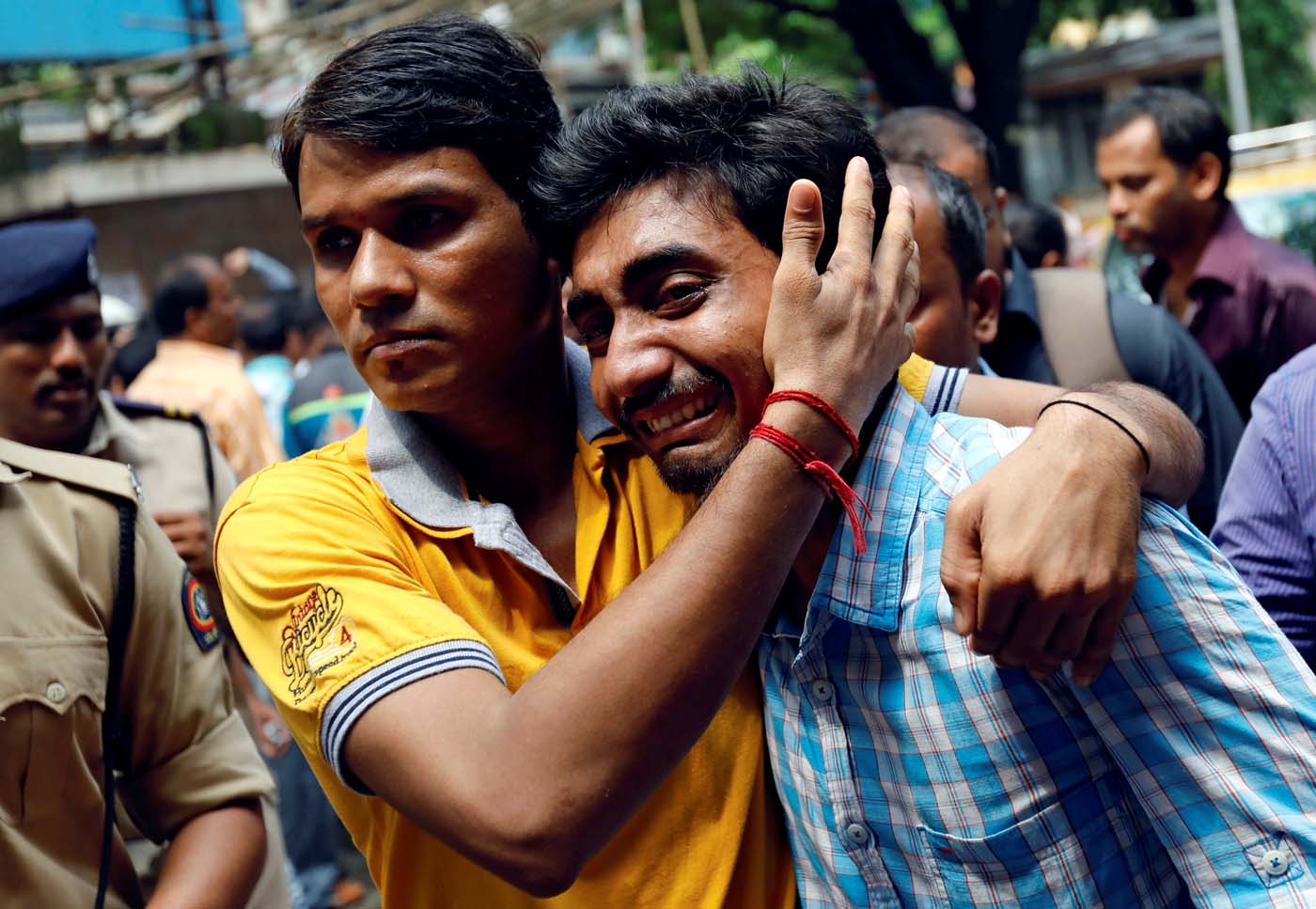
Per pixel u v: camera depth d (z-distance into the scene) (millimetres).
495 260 1301
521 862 1113
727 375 1227
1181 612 1185
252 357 5484
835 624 1314
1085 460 1175
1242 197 6266
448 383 1302
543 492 1426
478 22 1345
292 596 1292
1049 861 1242
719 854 1336
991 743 1246
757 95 1285
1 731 1552
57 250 2266
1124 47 15422
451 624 1231
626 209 1243
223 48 8766
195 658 1777
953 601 1187
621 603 1146
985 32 9680
